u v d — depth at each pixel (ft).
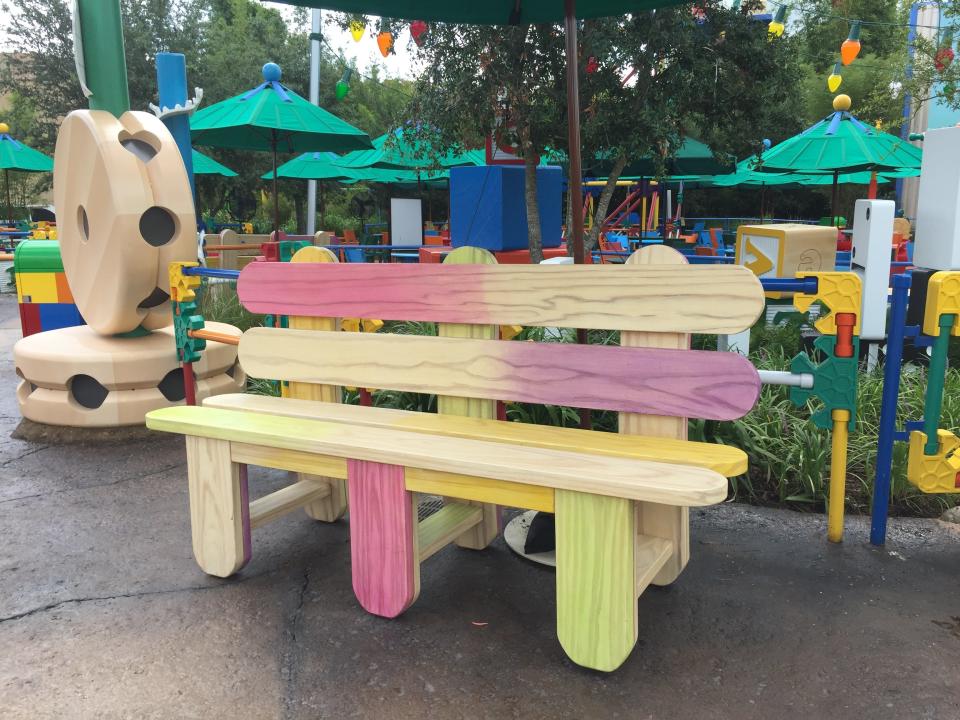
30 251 20.49
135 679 7.57
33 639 8.33
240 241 42.83
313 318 10.71
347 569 10.02
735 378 7.64
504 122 19.61
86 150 15.79
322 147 33.99
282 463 8.99
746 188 71.97
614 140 18.90
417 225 41.45
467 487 7.84
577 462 7.41
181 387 17.04
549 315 8.81
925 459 9.67
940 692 7.13
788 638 8.11
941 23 40.93
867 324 10.57
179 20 73.20
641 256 8.37
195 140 31.78
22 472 13.94
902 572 9.60
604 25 17.47
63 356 15.87
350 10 11.12
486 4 11.47
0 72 74.95
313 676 7.59
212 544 9.63
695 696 7.16
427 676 7.55
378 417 9.50
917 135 32.01
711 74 18.33
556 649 8.02
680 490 6.50
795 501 11.89
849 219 78.07
